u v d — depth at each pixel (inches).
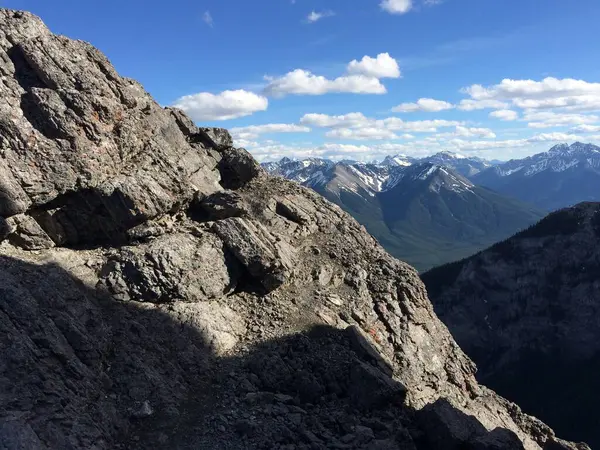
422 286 1338.6
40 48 1002.1
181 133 1299.2
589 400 6230.3
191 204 1161.4
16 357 606.5
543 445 1273.4
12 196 850.8
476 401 1275.8
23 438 514.3
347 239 1379.2
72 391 639.1
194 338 865.5
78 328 723.4
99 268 904.9
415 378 1104.2
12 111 906.1
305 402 852.0
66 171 935.7
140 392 725.9
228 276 1013.2
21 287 708.7
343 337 1009.5
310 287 1138.0
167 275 914.7
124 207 983.0
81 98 989.8
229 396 791.1
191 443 677.3
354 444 743.7
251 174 1454.2
